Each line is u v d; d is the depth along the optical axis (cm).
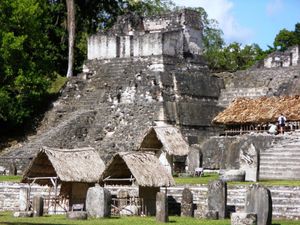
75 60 6184
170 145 3666
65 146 4666
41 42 5372
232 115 4478
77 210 2658
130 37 5203
